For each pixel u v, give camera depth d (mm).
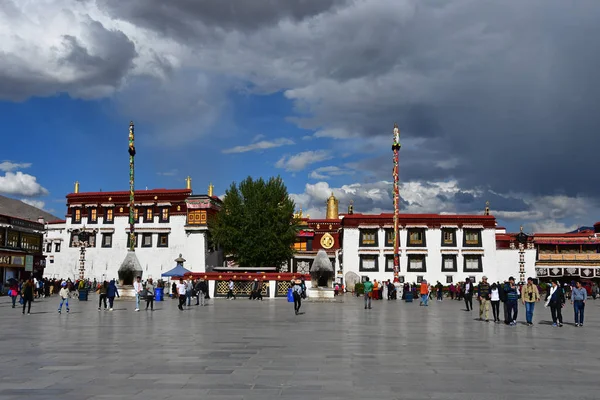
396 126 59531
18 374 12172
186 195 81938
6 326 23953
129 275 50375
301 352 15789
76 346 17016
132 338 19266
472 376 12148
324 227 87188
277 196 68500
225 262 76750
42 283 55094
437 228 77938
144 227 81938
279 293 53469
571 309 40812
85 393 10258
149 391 10430
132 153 53812
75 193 85062
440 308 40875
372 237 78688
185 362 13906
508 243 79812
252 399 9805
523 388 10914
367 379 11719
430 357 14961
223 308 38656
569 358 14961
